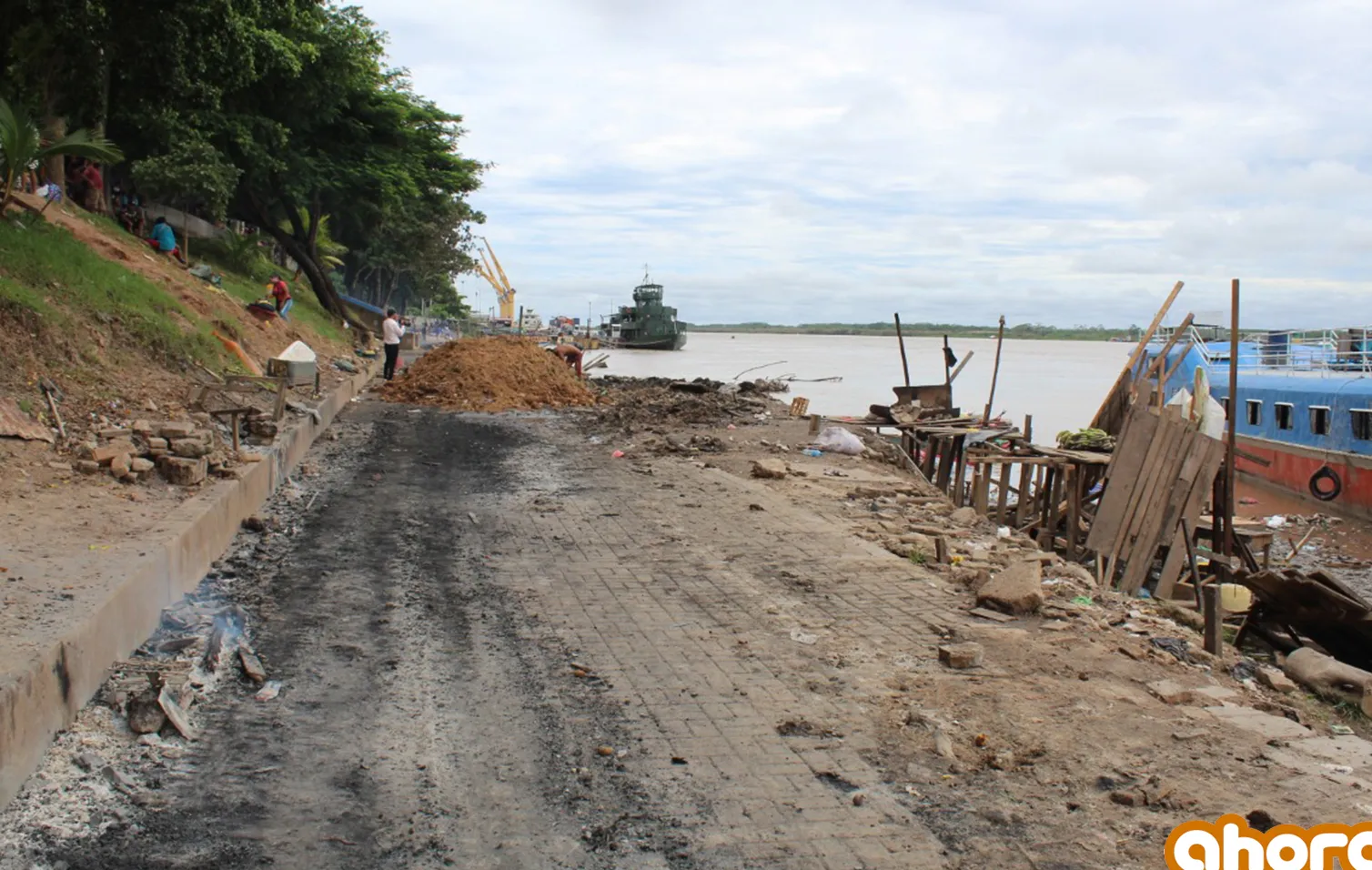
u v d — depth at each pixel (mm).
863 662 6902
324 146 35938
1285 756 5547
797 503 12797
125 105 26141
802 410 23766
